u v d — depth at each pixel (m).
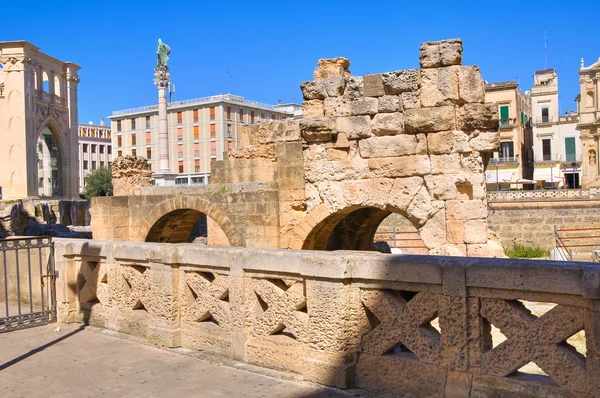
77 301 10.30
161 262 8.48
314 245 16.97
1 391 6.79
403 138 14.80
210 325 8.07
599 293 4.77
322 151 15.89
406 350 7.38
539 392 5.22
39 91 58.22
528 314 5.46
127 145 102.81
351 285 6.58
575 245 38.97
